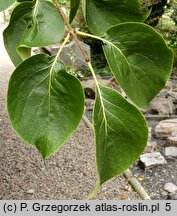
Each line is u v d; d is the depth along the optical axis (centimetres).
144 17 22
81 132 155
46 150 19
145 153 128
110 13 22
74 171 127
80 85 18
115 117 18
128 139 18
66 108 19
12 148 144
